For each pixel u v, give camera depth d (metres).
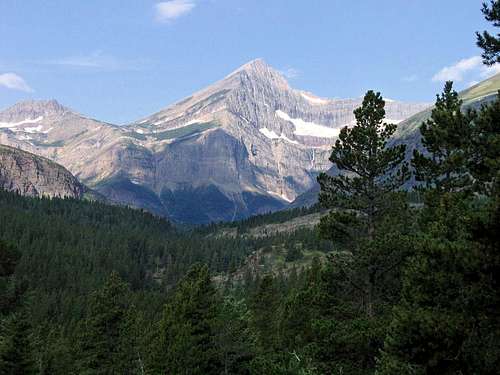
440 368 15.44
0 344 44.28
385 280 28.80
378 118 30.86
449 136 22.62
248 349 43.78
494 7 19.19
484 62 19.77
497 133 18.39
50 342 75.75
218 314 44.25
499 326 15.09
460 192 20.53
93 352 54.38
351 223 30.38
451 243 15.76
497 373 14.52
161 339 46.31
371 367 26.80
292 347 52.25
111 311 55.22
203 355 42.09
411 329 15.53
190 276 54.62
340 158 31.14
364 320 27.33
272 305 68.38
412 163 30.45
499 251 14.38
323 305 30.56
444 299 16.30
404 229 29.00
